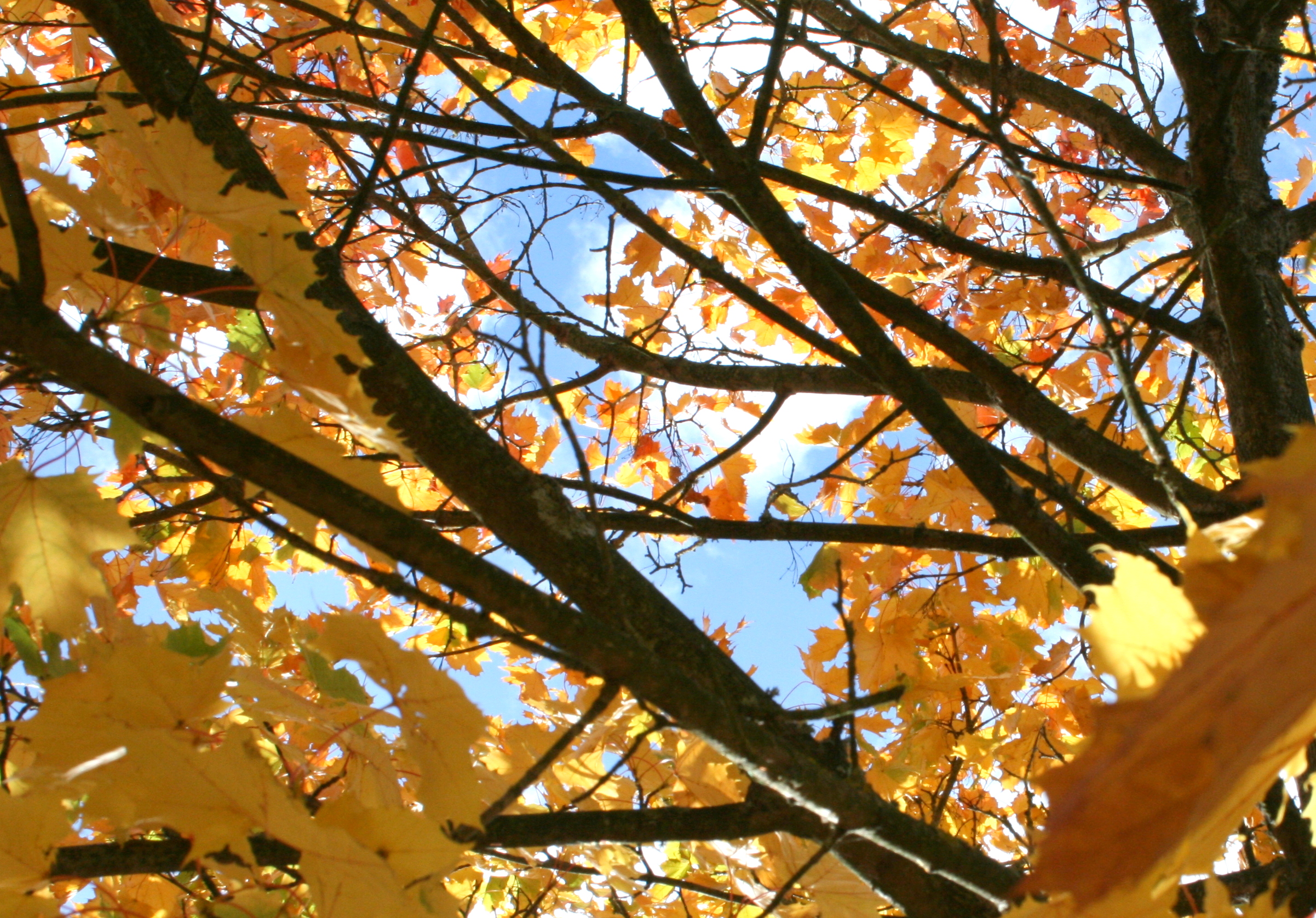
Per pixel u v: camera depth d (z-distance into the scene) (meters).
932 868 1.30
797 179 2.48
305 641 1.44
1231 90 2.12
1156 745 0.34
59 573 1.26
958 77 3.67
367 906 0.97
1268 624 0.33
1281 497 0.34
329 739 1.77
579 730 1.03
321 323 1.11
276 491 0.86
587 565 1.58
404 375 1.61
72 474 1.25
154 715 1.09
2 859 1.08
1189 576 0.36
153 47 1.82
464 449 1.59
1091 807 0.34
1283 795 1.85
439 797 1.06
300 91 2.43
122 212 1.06
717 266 1.91
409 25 2.54
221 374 2.64
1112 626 0.71
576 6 3.74
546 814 1.32
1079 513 1.85
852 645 1.38
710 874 2.50
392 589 0.93
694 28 3.81
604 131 2.46
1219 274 2.32
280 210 1.05
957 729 3.38
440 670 1.04
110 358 0.80
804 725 1.45
